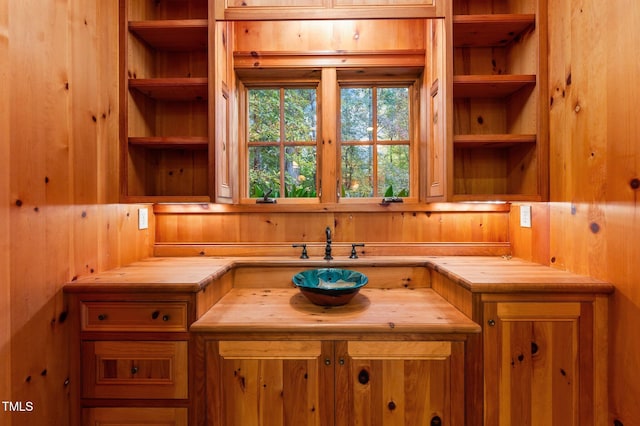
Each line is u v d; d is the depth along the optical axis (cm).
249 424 113
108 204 139
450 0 141
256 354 113
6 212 94
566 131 129
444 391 112
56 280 113
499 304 112
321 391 113
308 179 179
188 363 117
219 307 132
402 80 176
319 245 171
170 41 158
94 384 117
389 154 179
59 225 114
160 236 175
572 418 110
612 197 109
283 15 145
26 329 101
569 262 129
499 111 166
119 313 118
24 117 100
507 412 111
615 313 108
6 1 93
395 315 121
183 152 170
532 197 140
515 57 157
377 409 112
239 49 169
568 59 128
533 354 111
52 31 110
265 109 180
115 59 142
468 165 168
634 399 101
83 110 125
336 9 145
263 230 173
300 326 112
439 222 172
